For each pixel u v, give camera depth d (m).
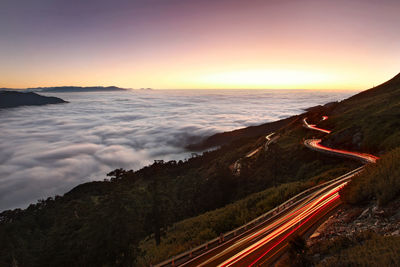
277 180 55.91
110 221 36.72
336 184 37.75
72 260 34.81
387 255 11.76
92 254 34.25
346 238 15.93
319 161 54.47
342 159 50.81
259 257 20.78
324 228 22.23
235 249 22.91
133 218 41.62
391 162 23.20
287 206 32.25
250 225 28.33
